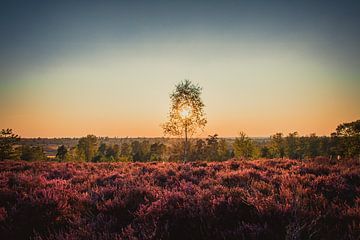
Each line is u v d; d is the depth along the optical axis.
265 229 4.36
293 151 87.19
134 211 5.95
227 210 5.38
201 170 11.41
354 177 8.62
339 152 46.59
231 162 14.48
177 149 62.88
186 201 6.01
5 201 6.70
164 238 4.49
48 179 10.46
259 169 11.56
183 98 28.47
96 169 13.55
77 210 6.04
